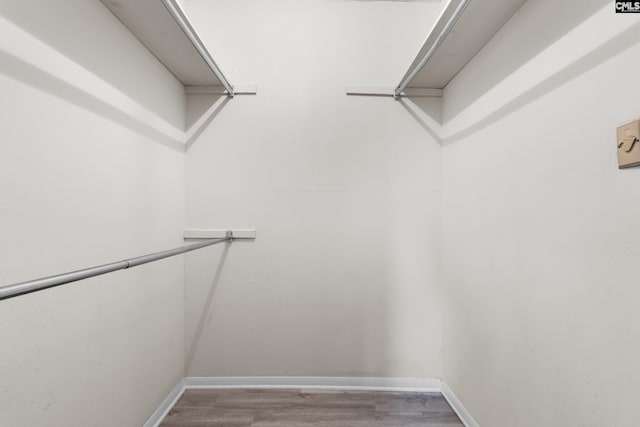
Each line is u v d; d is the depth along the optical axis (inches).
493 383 47.4
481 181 51.6
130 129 47.2
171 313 61.0
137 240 48.9
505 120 44.8
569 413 32.4
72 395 35.4
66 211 34.5
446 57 54.9
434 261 68.4
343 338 67.8
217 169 67.4
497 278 46.6
